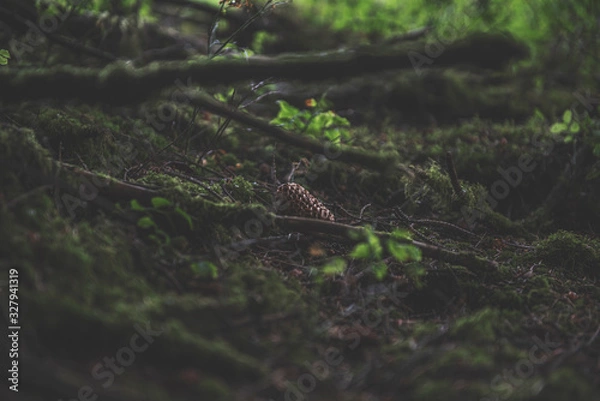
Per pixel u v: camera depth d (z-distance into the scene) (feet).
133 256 8.41
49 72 11.78
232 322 7.73
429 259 9.76
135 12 15.57
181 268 8.46
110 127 11.93
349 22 18.63
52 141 10.62
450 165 11.57
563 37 18.08
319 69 13.12
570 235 10.98
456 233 11.42
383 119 16.06
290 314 8.11
